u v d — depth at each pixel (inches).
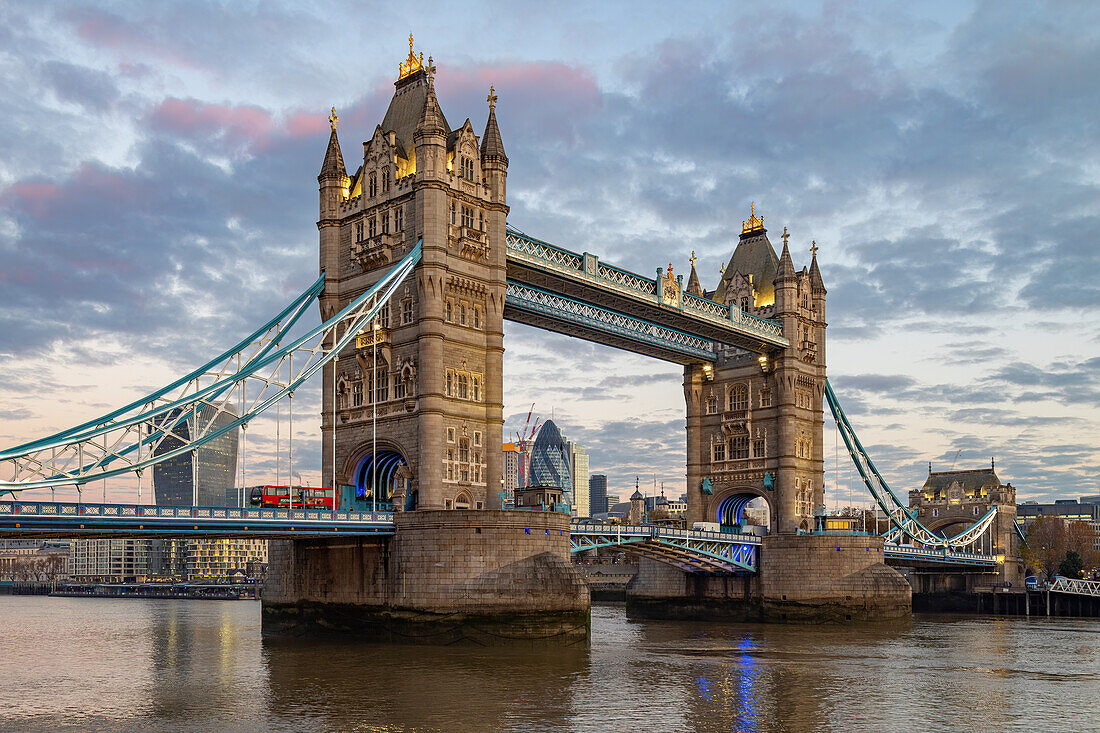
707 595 5442.9
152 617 6294.3
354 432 3811.5
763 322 5275.6
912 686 2817.4
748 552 5246.1
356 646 3324.3
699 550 4842.5
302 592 3725.4
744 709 2409.0
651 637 4215.1
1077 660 3481.8
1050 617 6161.4
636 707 2393.0
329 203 3976.4
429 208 3622.0
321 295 3944.4
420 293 3609.7
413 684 2615.7
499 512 3348.9
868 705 2498.8
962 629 4894.2
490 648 3255.4
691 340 5408.5
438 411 3550.7
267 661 3034.0
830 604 5068.9
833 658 3459.6
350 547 3570.4
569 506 4035.4
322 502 3629.4
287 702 2385.6
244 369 3294.8
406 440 3627.0
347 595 3560.5
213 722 2180.1
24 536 2871.6
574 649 3329.2
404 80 4025.6
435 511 3339.1
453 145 3779.5
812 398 5570.9
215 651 3508.9
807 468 5467.5
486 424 3754.9
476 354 3767.2
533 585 3331.7
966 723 2292.1
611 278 4384.8
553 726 2159.2
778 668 3154.5
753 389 5502.0
